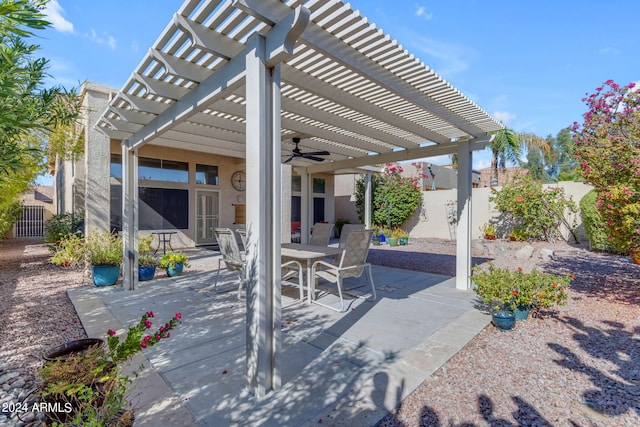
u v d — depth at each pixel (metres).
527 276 3.72
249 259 2.39
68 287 5.31
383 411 2.10
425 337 3.27
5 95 1.96
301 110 4.57
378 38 2.83
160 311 4.06
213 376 2.52
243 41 2.74
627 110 4.04
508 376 2.54
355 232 4.34
